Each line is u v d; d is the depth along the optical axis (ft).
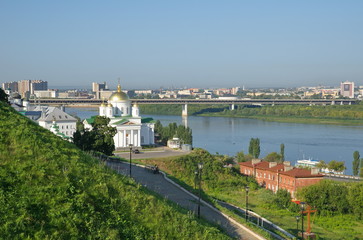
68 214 106.32
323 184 311.88
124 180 145.79
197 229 132.67
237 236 158.61
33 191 110.42
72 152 146.00
